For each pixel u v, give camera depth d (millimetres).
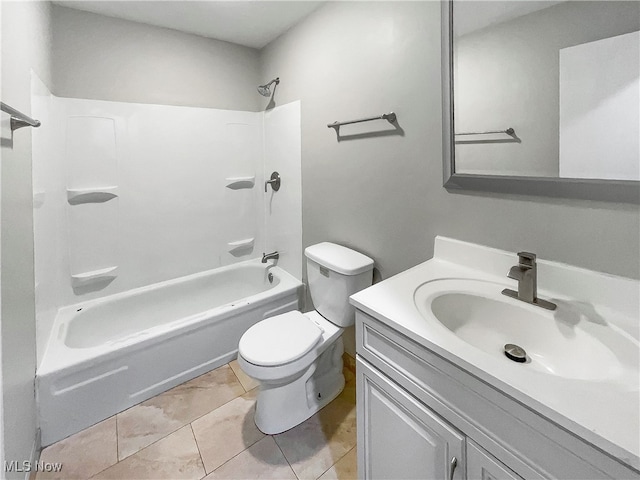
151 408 1662
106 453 1398
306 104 2047
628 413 559
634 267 854
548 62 946
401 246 1518
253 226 2684
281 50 2240
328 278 1692
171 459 1376
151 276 2252
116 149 2021
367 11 1547
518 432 647
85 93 1893
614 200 860
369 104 1591
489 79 1093
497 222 1144
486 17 1081
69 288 1947
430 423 830
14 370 1066
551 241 1010
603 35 838
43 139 1590
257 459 1380
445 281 1133
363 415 1065
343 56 1715
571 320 877
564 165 942
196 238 2416
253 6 1852
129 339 1664
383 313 912
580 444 556
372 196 1645
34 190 1423
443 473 819
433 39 1269
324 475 1310
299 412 1574
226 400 1729
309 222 2158
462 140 1198
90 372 1523
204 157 2377
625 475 510
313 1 1797
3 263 985
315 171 2039
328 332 1645
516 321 973
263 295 2139
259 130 2605
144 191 2156
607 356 752
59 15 1786
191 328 1835
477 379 709
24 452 1165
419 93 1346
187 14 1943
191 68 2250
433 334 808
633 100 805
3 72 1001
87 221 1972
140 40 2047
